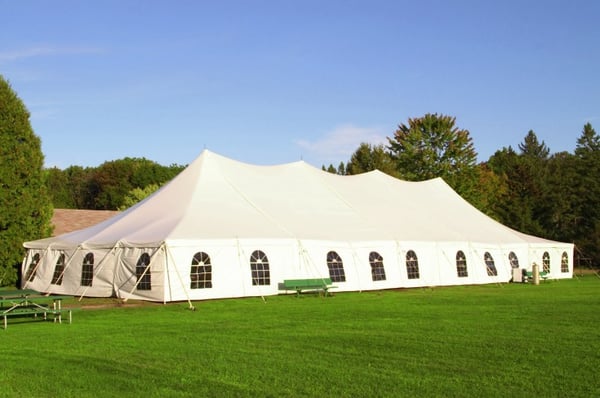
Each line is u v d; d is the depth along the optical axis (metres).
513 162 68.69
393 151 69.25
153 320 16.22
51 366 10.44
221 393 8.73
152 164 76.81
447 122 66.12
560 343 12.50
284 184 29.62
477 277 30.47
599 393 8.70
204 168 27.45
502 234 34.41
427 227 30.77
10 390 8.90
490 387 9.02
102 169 75.81
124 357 11.18
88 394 8.69
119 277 22.09
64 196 78.69
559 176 61.66
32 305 18.78
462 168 65.12
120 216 26.78
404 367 10.34
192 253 21.52
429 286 28.11
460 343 12.50
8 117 28.36
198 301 21.09
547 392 8.76
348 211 29.20
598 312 17.89
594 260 53.16
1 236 28.00
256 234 23.27
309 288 23.53
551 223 60.50
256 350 11.82
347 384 9.20
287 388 9.00
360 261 25.95
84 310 18.61
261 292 22.77
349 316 16.94
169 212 24.45
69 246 24.06
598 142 70.25
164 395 8.64
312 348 12.02
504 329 14.41
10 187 28.17
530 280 32.44
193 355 11.34
